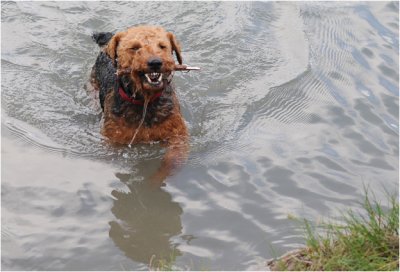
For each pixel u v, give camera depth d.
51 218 2.82
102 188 2.95
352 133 3.18
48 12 3.92
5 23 3.83
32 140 3.16
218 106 3.36
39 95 3.41
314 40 3.74
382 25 3.83
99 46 3.56
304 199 2.88
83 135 3.20
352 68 3.54
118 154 3.10
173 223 2.80
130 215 2.84
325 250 2.62
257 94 3.41
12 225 2.79
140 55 2.88
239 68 3.56
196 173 3.00
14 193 2.91
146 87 2.92
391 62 3.57
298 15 3.91
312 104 3.34
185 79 3.52
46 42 3.73
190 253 2.70
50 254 2.70
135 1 4.00
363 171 3.00
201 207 2.86
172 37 3.04
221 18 3.88
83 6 3.96
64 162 3.06
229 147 3.12
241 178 2.97
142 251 2.71
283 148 3.11
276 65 3.58
